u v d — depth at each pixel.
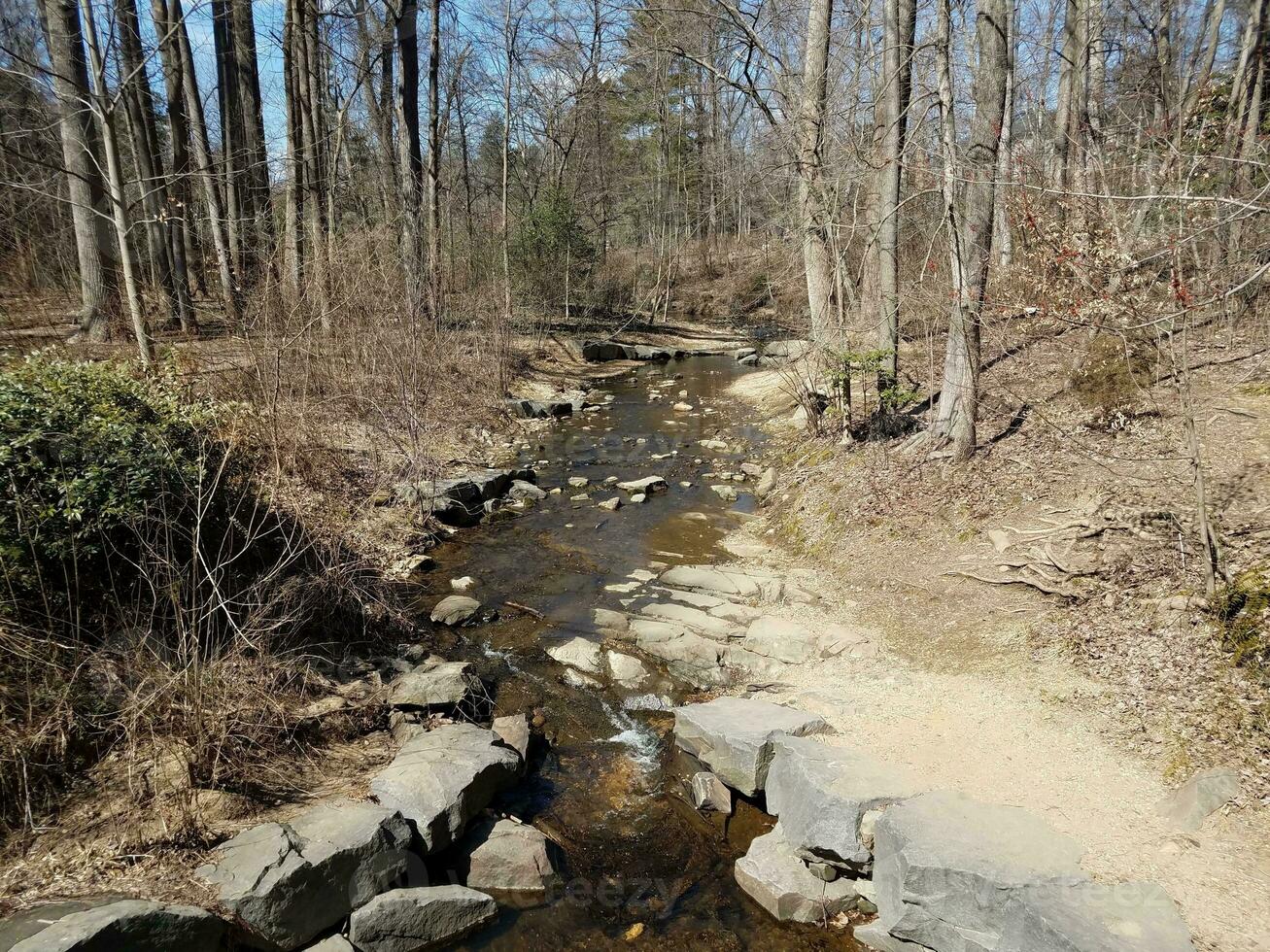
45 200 12.34
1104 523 7.16
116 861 4.04
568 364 24.17
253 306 11.64
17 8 15.22
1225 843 4.08
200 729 4.66
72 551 5.15
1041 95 16.42
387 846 4.43
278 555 7.39
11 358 7.33
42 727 4.44
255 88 20.58
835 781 4.83
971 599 7.06
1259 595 5.27
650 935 4.41
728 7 11.48
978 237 8.51
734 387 21.27
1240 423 8.08
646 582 8.80
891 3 10.38
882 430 10.66
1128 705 5.23
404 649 7.19
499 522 10.94
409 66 19.27
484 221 29.33
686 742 5.80
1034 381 10.73
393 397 13.14
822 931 4.44
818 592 8.12
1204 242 7.35
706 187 38.41
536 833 5.00
